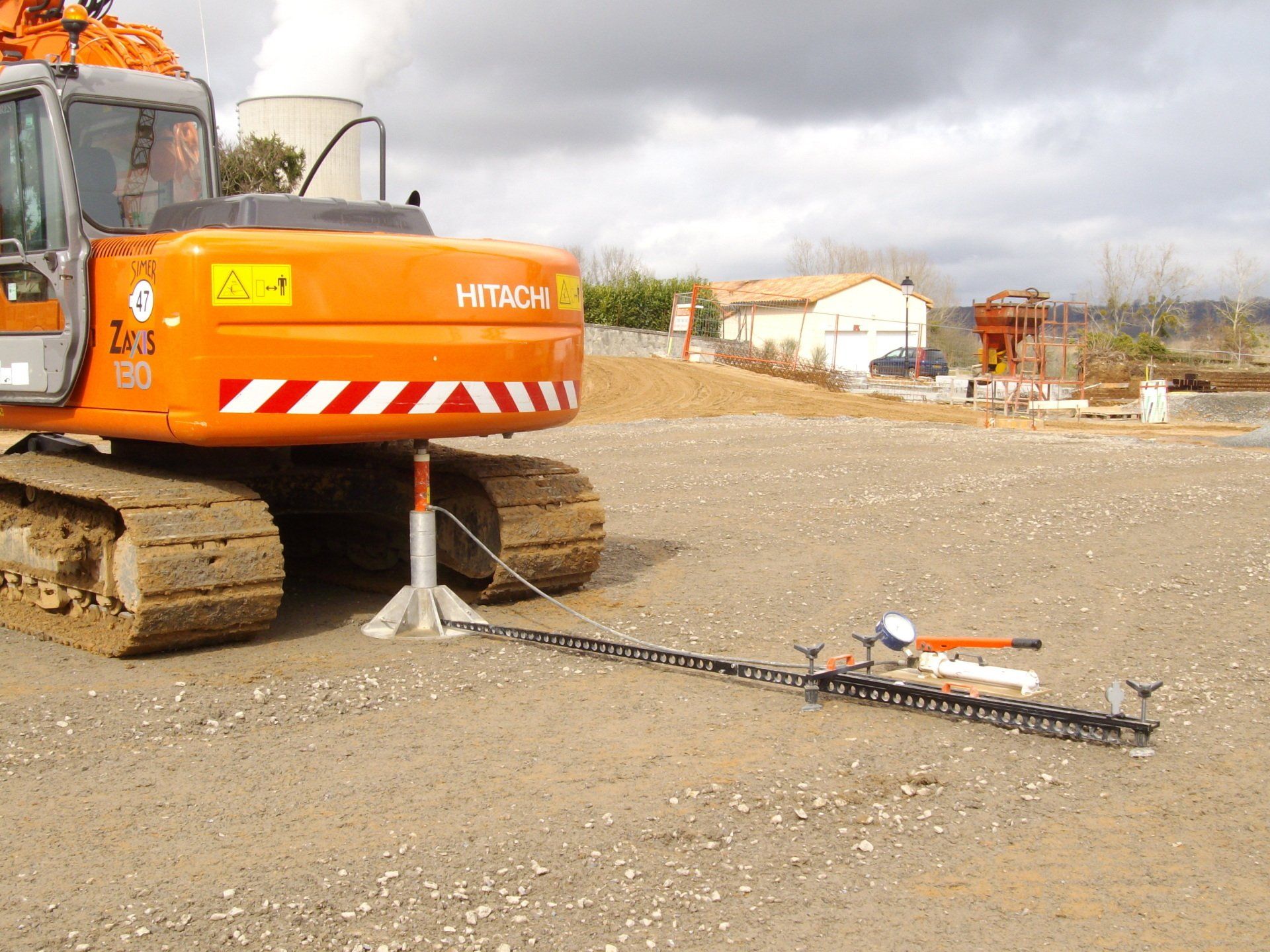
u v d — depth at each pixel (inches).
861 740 209.2
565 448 706.8
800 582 342.0
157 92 312.5
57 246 283.3
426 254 269.1
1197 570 354.9
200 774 191.8
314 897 149.6
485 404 277.6
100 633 272.2
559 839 166.9
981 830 171.9
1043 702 229.8
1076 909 149.3
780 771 193.8
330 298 259.3
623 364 1339.8
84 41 337.4
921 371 1771.7
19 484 297.6
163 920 143.8
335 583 344.8
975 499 496.7
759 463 631.2
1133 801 182.7
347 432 263.6
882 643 276.8
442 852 162.7
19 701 227.6
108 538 265.6
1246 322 2674.7
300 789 185.6
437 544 330.0
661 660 255.0
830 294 2178.9
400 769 194.4
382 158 307.7
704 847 165.2
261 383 254.5
